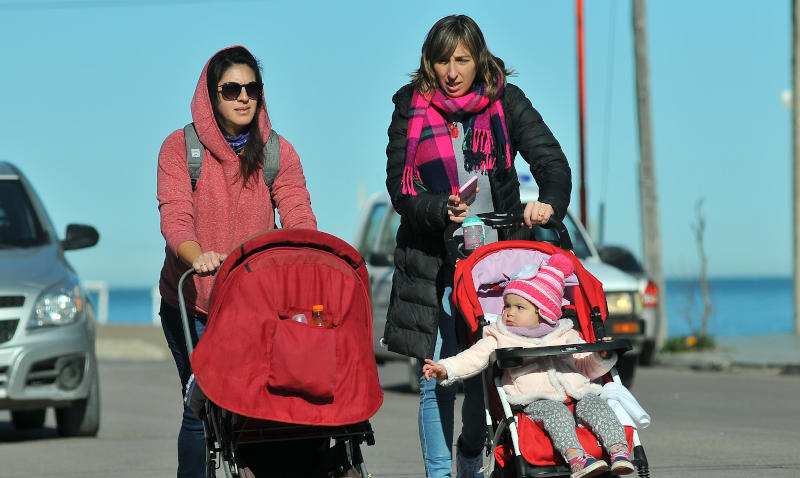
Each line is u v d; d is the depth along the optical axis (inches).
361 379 785.6
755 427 1620.3
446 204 863.1
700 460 1311.5
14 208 1643.7
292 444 828.0
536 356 780.6
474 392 898.1
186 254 813.2
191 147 874.1
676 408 1891.0
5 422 1921.8
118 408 2047.2
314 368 762.8
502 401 781.3
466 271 836.0
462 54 893.8
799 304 3686.0
